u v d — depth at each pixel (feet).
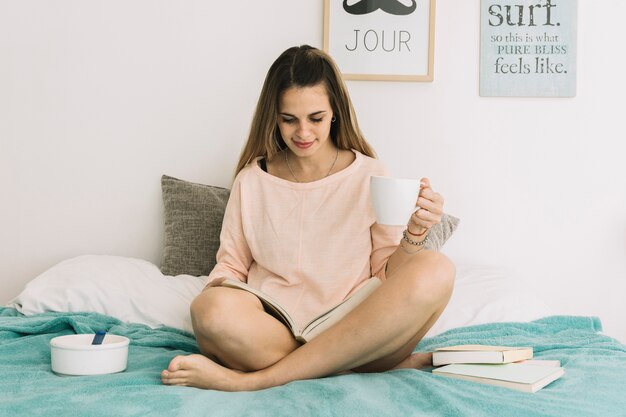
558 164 7.43
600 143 7.40
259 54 7.47
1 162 7.48
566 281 7.44
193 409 3.31
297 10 7.43
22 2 7.45
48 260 7.50
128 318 5.72
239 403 3.47
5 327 5.11
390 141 7.43
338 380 3.77
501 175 7.44
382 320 3.88
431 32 7.35
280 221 5.27
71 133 7.48
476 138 7.43
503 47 7.39
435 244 6.53
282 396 3.52
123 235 7.51
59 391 3.54
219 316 4.00
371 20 7.36
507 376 3.85
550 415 3.28
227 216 5.53
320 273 5.06
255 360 4.12
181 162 7.52
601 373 4.08
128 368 4.32
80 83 7.47
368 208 5.18
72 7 7.46
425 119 7.43
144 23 7.48
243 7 7.46
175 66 7.48
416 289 3.90
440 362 4.31
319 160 5.49
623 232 7.40
